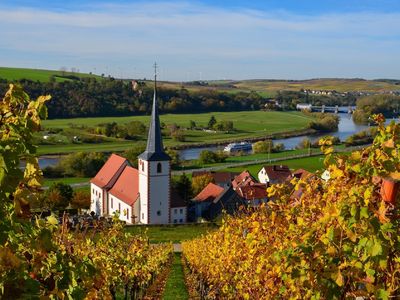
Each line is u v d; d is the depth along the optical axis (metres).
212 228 49.19
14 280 4.29
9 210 4.52
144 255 17.16
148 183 51.75
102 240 13.12
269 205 7.90
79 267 5.43
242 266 9.92
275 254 5.43
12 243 4.75
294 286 5.80
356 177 5.09
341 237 4.82
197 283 23.70
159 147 52.56
